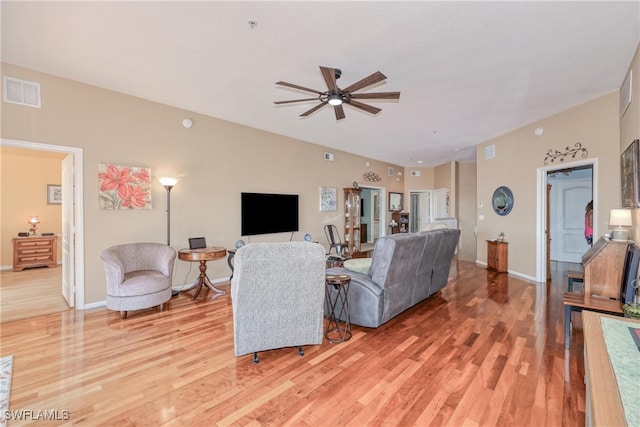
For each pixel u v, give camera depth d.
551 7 2.21
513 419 1.75
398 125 5.24
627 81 3.25
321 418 1.78
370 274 3.18
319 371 2.29
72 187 3.66
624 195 3.33
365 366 2.36
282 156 5.94
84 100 3.60
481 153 6.47
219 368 2.33
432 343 2.75
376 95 2.89
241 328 2.31
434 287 4.09
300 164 6.32
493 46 2.74
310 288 2.46
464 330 3.05
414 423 1.73
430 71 3.21
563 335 2.90
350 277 3.08
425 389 2.05
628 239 2.94
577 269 6.22
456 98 3.98
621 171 3.48
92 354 2.53
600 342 1.13
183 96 3.99
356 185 7.67
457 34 2.55
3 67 3.11
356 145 6.82
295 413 1.82
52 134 3.39
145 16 2.34
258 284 2.28
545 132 4.83
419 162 9.11
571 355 2.51
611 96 3.81
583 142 4.18
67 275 3.87
